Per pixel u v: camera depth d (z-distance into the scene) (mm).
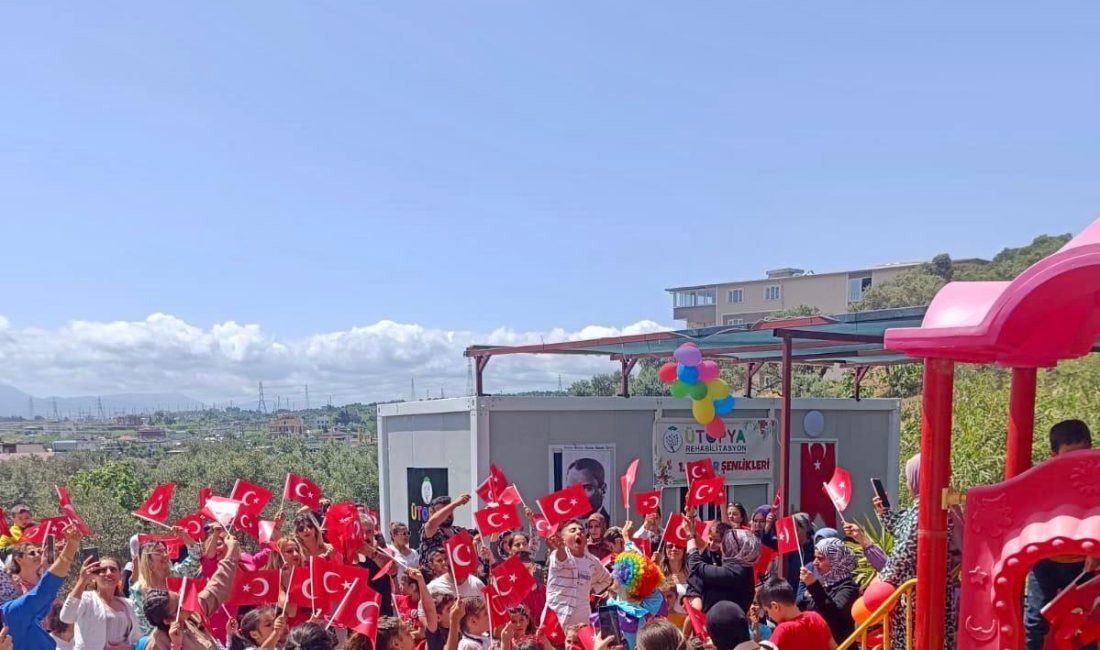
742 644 4660
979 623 3750
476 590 7094
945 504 4078
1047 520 3609
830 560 6816
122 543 37688
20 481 48094
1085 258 3455
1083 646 3926
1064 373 18234
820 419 15445
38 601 5352
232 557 6488
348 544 7602
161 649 5574
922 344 4031
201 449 54094
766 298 86938
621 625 6723
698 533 8359
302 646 4945
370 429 145250
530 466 12586
